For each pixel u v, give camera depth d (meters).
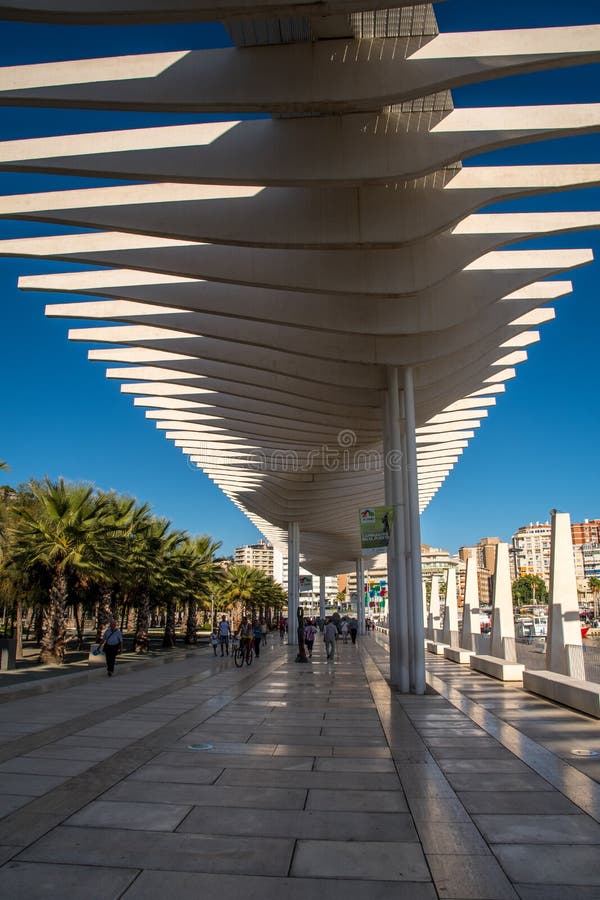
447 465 32.31
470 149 9.09
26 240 11.92
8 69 8.18
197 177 9.29
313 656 25.70
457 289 13.24
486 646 19.56
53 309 14.25
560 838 4.70
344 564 71.44
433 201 10.44
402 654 14.07
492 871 4.12
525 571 140.75
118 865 4.19
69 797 5.64
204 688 14.15
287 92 8.22
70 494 25.14
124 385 20.80
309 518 38.19
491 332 14.73
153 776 6.38
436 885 3.92
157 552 33.59
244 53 8.38
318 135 9.36
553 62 7.78
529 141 9.16
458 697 12.86
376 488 33.22
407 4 6.68
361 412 19.00
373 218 10.47
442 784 6.16
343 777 6.40
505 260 13.32
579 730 9.06
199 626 80.12
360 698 12.66
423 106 9.22
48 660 24.61
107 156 9.34
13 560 25.14
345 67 8.23
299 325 12.95
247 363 15.68
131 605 36.47
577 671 12.52
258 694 13.15
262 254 11.83
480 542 155.25
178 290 13.00
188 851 4.43
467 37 8.01
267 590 67.38
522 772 6.62
